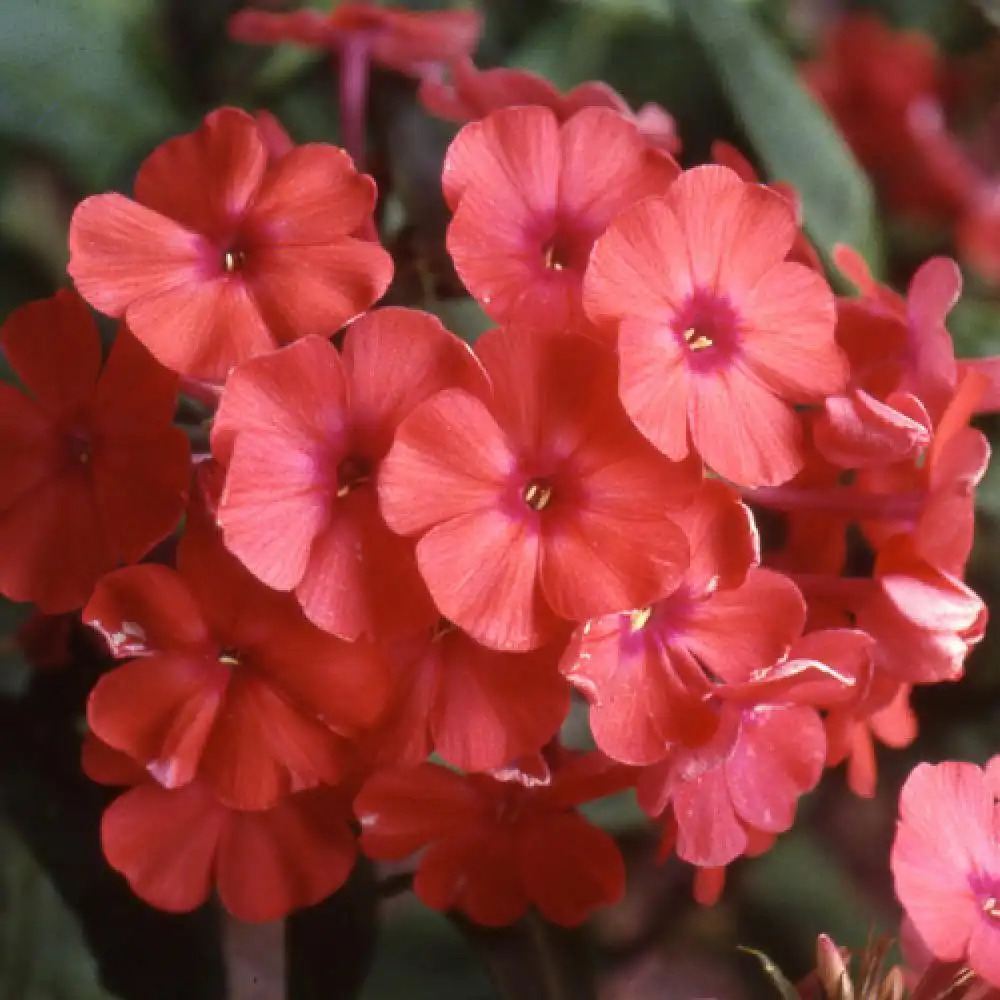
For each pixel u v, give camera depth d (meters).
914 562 0.36
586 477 0.35
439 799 0.36
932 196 0.46
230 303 0.35
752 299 0.36
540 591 0.35
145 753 0.35
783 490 0.37
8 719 0.38
